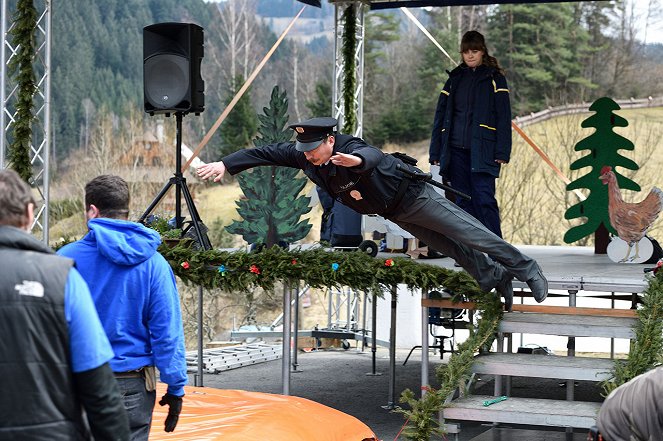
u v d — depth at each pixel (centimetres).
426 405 586
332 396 908
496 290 675
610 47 3669
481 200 824
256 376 1025
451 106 837
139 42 4241
